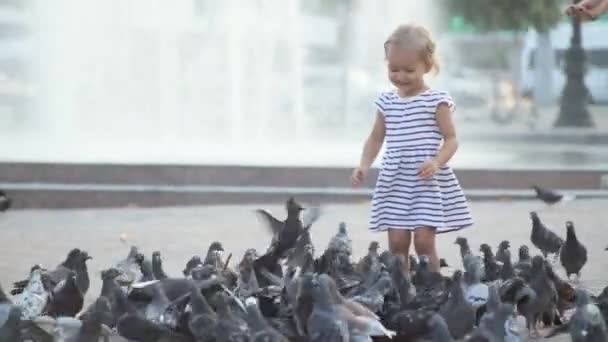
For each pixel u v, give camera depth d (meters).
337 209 24.03
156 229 21.16
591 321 10.39
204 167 25.33
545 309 11.77
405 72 12.94
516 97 58.81
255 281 11.80
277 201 25.08
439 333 10.16
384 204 12.94
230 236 20.16
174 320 10.80
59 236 20.27
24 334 10.60
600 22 70.88
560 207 24.64
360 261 13.28
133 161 26.30
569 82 50.50
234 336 10.05
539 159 33.81
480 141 42.91
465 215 12.91
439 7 55.84
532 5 56.41
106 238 20.02
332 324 9.79
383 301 11.09
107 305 11.07
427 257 12.23
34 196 24.72
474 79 69.06
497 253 14.74
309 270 11.88
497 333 10.16
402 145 12.90
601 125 54.00
